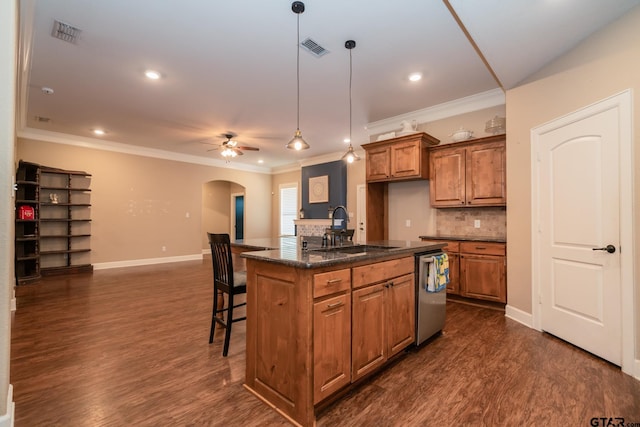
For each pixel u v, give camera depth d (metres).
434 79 3.68
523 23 2.28
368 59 3.20
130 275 5.81
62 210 6.02
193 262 7.46
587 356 2.43
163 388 2.03
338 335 1.84
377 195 5.05
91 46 2.95
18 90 3.54
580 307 2.55
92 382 2.09
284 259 1.79
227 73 3.50
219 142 6.58
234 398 1.92
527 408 1.79
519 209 3.26
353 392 1.98
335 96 4.18
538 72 2.99
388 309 2.27
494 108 4.12
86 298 4.20
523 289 3.23
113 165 6.65
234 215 10.45
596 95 2.39
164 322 3.28
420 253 2.70
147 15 2.50
